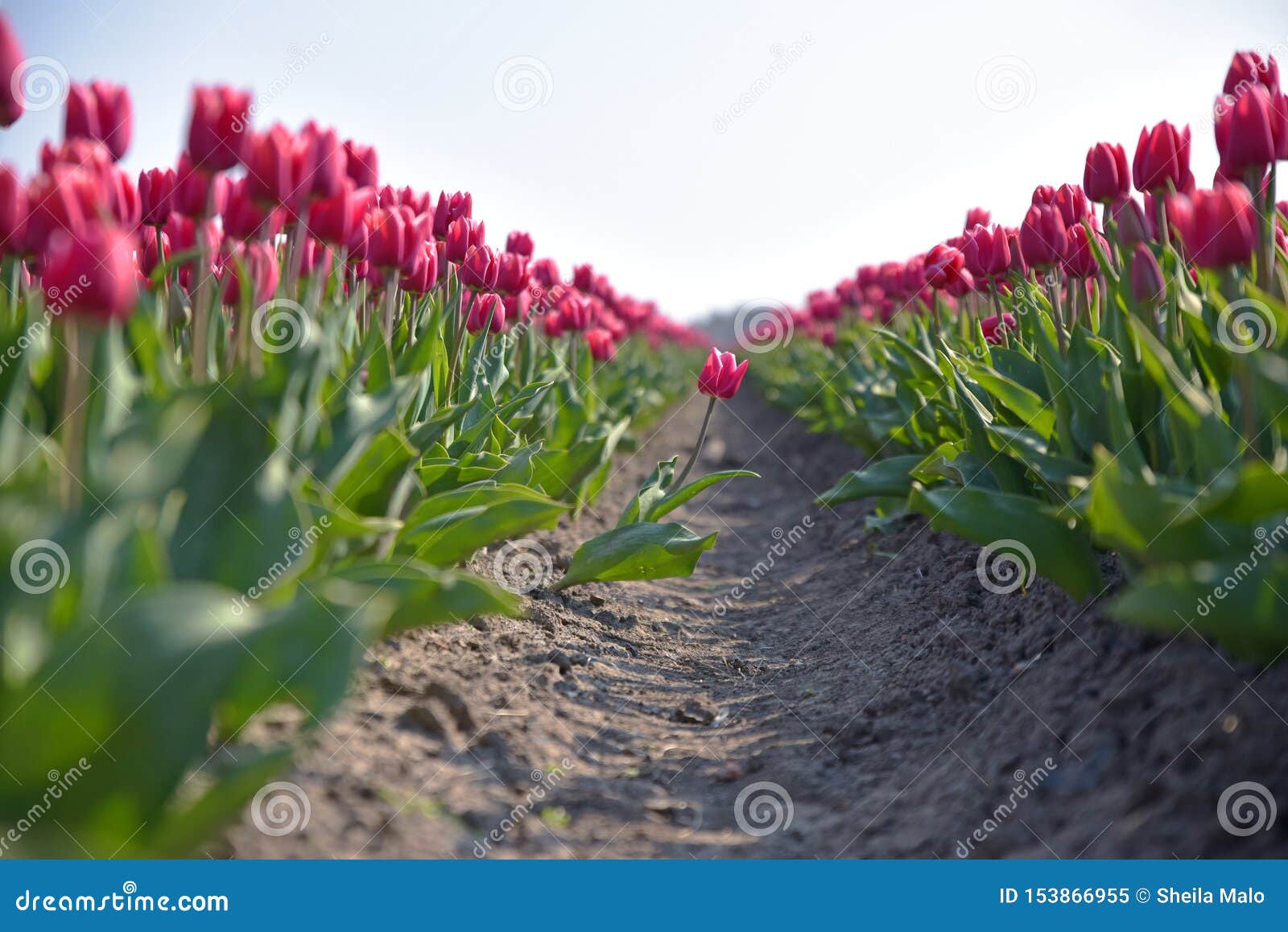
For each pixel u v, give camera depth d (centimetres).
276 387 223
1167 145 302
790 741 332
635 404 944
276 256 337
